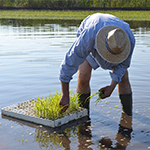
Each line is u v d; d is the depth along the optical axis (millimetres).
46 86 4320
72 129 2963
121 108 3596
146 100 3809
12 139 2678
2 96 3869
